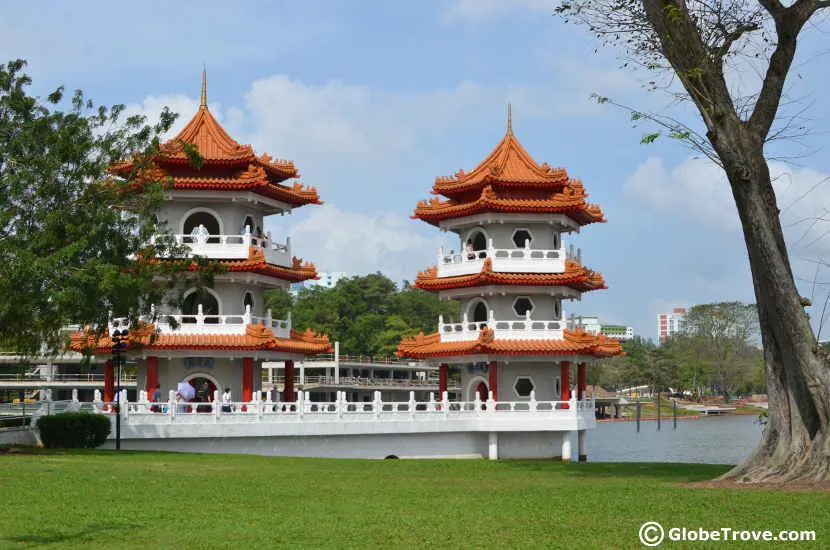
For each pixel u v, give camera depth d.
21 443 52.34
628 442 122.25
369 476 40.34
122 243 50.06
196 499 30.34
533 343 71.56
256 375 71.00
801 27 35.41
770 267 35.03
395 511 28.34
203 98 72.38
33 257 45.06
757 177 35.12
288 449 61.88
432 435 68.81
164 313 66.94
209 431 58.56
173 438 57.62
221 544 23.09
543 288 72.94
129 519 26.30
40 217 47.00
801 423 35.50
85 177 49.09
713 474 44.84
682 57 35.12
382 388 153.62
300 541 23.59
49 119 48.56
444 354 73.69
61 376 130.62
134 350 65.38
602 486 36.06
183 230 68.50
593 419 76.88
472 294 74.31
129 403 57.91
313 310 159.25
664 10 35.03
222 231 69.06
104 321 50.09
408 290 171.88
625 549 22.95
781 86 35.72
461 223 75.19
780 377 36.38
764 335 36.84
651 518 26.95
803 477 34.56
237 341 65.94
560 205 72.75
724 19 36.38
